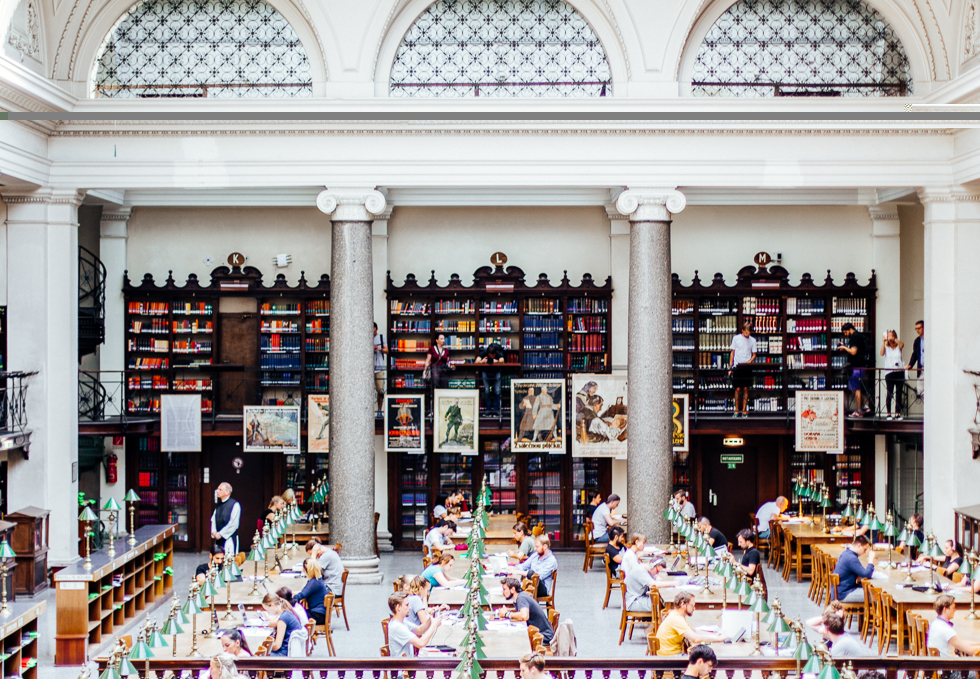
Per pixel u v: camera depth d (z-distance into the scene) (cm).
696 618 925
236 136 1326
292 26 1348
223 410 1652
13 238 1314
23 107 1200
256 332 1652
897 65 1355
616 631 1122
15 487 1306
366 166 1327
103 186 1321
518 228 1691
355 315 1331
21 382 1307
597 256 1689
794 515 1557
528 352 1636
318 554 1120
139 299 1636
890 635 995
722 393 1648
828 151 1330
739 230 1691
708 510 1666
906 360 1653
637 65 1332
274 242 1683
